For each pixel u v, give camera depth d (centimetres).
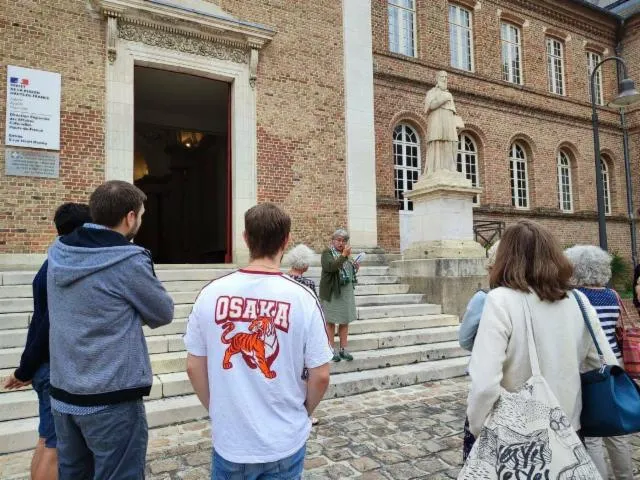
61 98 848
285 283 192
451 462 382
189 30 969
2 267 775
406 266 959
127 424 215
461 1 1590
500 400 200
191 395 523
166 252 1848
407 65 1417
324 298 619
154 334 621
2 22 809
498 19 1664
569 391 210
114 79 896
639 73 1891
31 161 814
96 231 230
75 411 209
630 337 314
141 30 931
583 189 1795
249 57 1041
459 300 870
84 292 214
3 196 789
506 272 223
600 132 1872
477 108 1562
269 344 182
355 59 1168
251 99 1038
